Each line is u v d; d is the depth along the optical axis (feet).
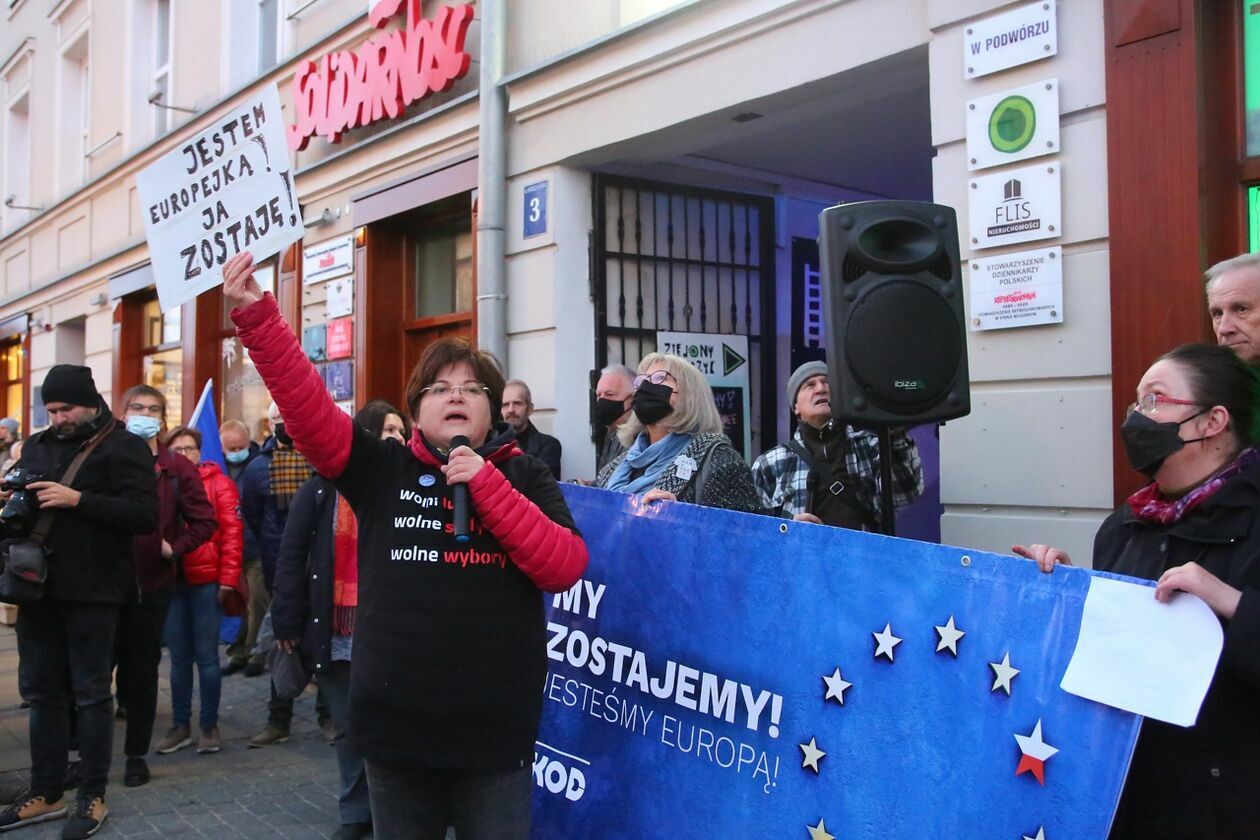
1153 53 10.70
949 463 12.53
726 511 8.38
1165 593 5.87
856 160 20.02
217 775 14.56
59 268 42.88
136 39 36.63
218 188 10.01
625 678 8.79
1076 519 11.40
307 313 27.07
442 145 21.95
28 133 47.52
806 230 22.26
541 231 19.20
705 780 8.13
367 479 7.17
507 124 19.98
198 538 14.75
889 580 7.34
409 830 7.00
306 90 26.07
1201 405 6.06
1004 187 11.97
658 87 16.90
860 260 9.24
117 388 36.76
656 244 20.15
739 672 8.07
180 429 17.10
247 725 17.30
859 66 13.88
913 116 16.83
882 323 9.16
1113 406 11.02
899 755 7.12
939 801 6.88
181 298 10.36
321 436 6.89
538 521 6.87
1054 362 11.58
